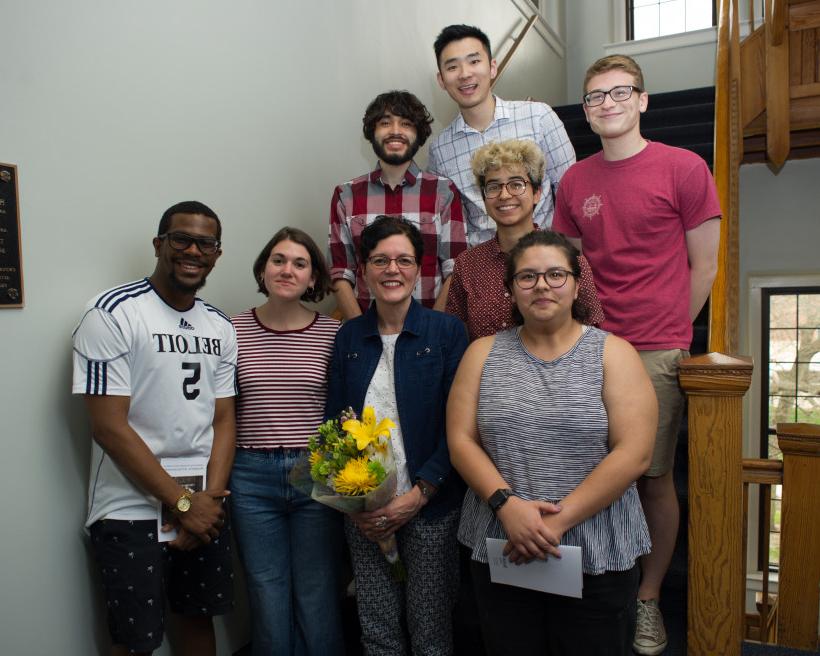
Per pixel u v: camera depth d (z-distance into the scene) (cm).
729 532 177
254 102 243
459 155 275
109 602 160
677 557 224
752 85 343
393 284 173
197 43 216
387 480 160
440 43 268
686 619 206
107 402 154
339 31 294
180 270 163
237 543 192
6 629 158
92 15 179
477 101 266
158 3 201
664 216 191
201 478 172
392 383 178
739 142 328
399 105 231
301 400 190
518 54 495
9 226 157
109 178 185
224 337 183
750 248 485
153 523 163
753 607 477
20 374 162
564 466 143
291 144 263
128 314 157
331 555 193
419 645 176
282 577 191
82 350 154
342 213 245
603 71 194
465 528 158
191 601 177
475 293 193
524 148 184
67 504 173
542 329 151
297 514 191
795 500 192
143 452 156
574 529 140
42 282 167
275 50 254
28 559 163
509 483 147
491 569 146
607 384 145
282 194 258
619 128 193
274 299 193
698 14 579
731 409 175
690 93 430
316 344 195
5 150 157
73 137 174
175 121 207
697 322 304
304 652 196
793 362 498
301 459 175
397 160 233
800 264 473
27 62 162
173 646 200
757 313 489
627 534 143
